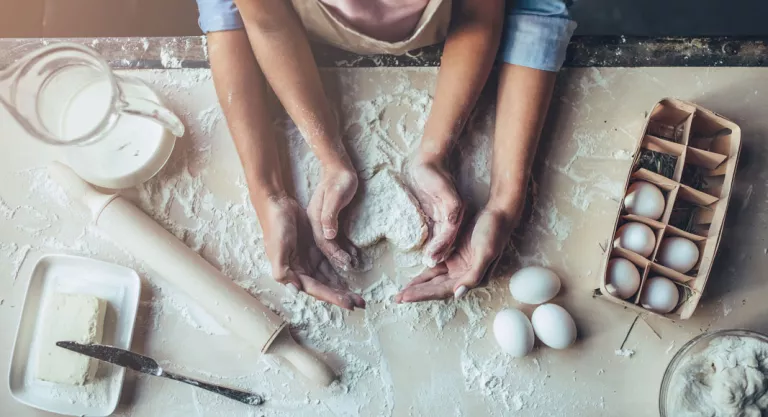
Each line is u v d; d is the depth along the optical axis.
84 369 1.24
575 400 1.29
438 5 1.13
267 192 1.26
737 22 1.51
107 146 1.31
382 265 1.33
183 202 1.35
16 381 1.29
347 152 1.35
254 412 1.30
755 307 1.30
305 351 1.26
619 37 1.38
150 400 1.30
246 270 1.34
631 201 1.25
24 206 1.36
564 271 1.32
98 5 1.50
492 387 1.29
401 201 1.29
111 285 1.32
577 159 1.35
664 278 1.24
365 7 1.14
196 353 1.31
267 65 1.24
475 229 1.24
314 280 1.23
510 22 1.27
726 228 1.33
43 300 1.32
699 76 1.37
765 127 1.35
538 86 1.25
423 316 1.31
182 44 1.41
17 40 1.43
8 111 1.24
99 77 1.34
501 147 1.27
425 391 1.30
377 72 1.37
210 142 1.37
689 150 1.24
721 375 1.18
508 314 1.27
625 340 1.30
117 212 1.27
